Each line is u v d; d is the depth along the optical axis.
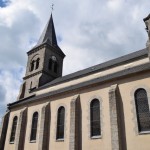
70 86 24.59
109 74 21.83
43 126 20.66
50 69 35.59
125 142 14.70
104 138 15.92
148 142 13.64
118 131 14.98
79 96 19.50
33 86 32.69
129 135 14.71
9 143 24.31
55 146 19.20
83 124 17.97
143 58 20.20
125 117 15.50
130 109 15.52
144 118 14.70
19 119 24.02
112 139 14.99
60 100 21.22
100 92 18.08
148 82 15.41
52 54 36.94
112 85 17.31
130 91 16.16
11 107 27.03
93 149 16.23
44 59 34.75
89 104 18.39
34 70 35.03
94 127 17.27
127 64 21.22
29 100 25.28
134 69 18.19
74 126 17.86
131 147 14.27
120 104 16.25
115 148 14.54
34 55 37.00
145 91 15.45
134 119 14.95
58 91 23.28
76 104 18.91
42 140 20.00
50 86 28.22
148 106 14.84
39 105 23.33
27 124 23.59
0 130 26.11
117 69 21.72
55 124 20.38
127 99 16.05
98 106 17.88
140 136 14.16
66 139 18.55
